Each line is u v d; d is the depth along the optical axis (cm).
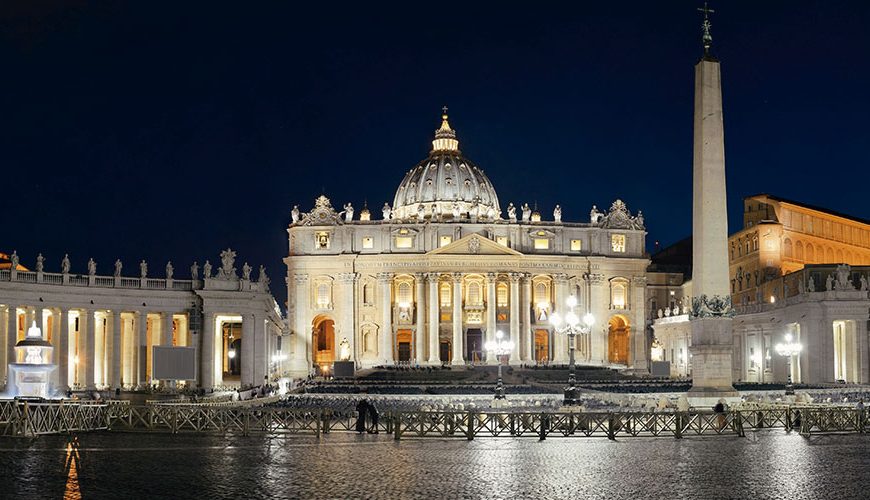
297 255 14925
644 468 3080
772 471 2988
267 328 11069
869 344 9312
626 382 10019
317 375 13888
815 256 13025
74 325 9400
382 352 14650
